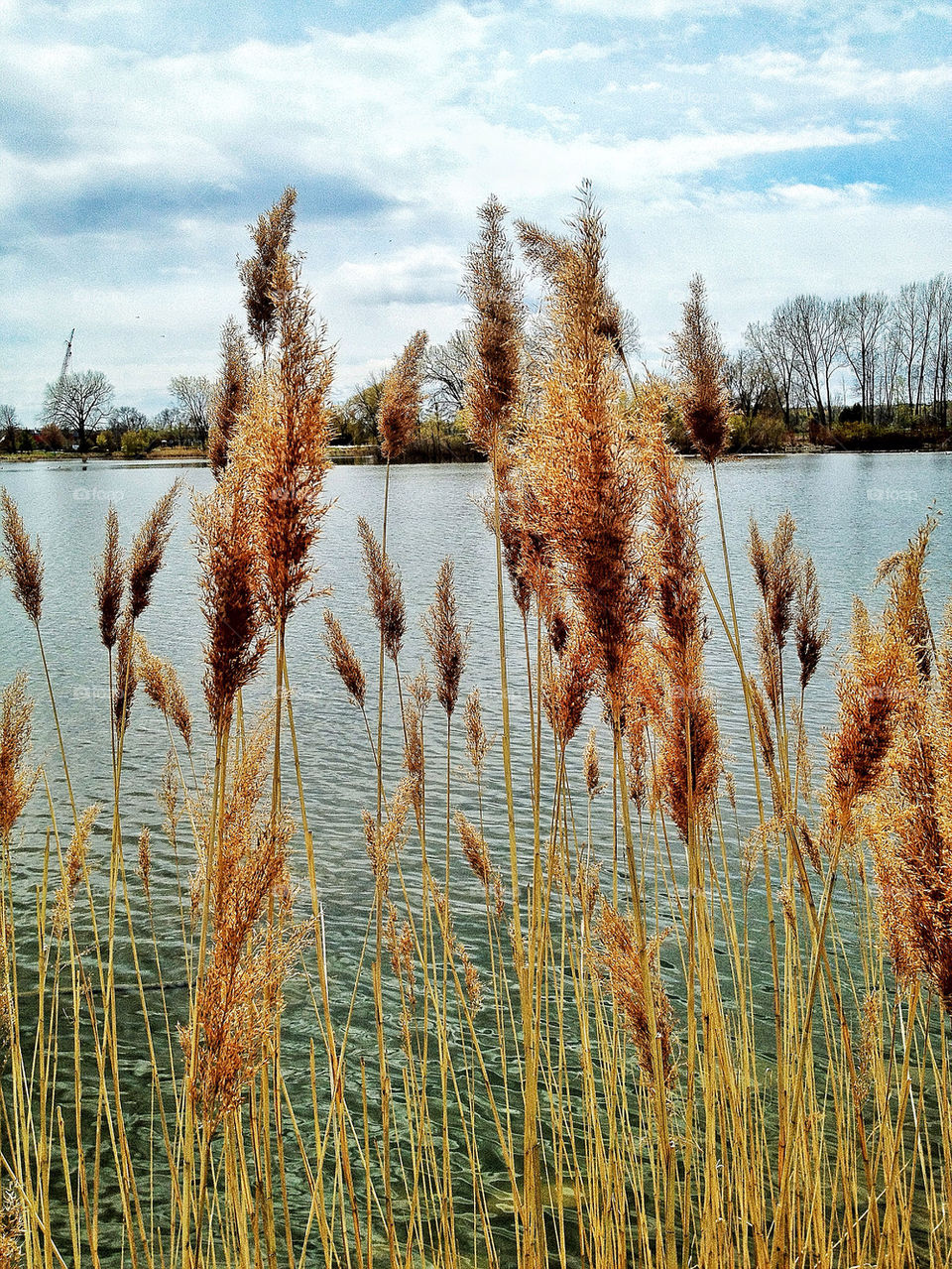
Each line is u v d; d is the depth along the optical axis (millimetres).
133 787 15273
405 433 5168
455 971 5586
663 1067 3580
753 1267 4398
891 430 87562
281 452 2596
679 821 3656
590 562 2773
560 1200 4875
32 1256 3441
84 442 94625
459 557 36812
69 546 41062
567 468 2779
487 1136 6930
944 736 2889
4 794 4043
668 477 2982
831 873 3301
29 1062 8008
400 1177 6598
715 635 21250
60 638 25922
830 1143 6234
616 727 2879
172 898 11328
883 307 88438
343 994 9141
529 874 11508
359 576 33406
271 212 4680
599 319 2816
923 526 3475
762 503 45562
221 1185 6211
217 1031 2475
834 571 27422
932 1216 4086
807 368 89125
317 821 13750
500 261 3791
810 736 12297
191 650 23031
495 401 3754
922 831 2844
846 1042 3807
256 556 2582
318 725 18328
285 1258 5703
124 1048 8312
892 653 3107
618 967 3521
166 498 5086
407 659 21438
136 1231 5969
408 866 12078
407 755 6020
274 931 2711
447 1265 4566
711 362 4340
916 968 3049
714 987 3941
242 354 4879
